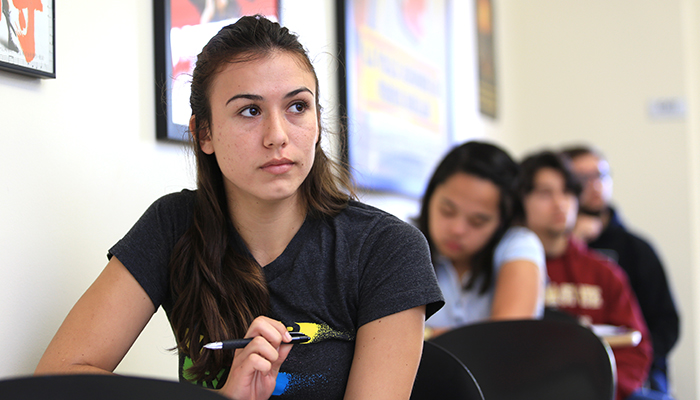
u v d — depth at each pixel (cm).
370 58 213
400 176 234
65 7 108
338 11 196
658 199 391
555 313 178
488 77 342
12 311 97
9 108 97
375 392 81
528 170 221
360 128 205
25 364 99
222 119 83
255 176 83
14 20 95
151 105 127
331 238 91
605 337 180
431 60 266
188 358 90
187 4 135
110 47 117
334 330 87
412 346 83
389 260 87
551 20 413
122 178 119
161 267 89
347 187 104
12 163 97
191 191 96
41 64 100
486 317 171
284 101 83
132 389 57
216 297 87
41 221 102
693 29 411
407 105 242
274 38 85
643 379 221
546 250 226
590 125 405
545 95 414
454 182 166
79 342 80
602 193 295
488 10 345
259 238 90
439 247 171
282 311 87
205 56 87
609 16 402
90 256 112
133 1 123
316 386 85
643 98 395
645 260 294
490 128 350
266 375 78
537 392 119
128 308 85
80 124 110
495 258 171
